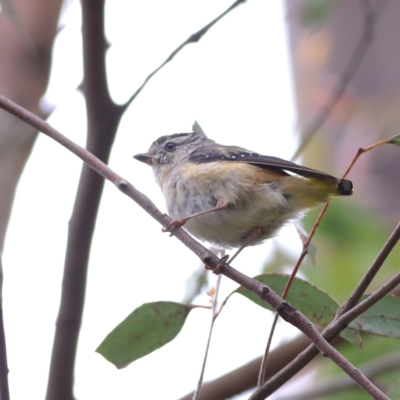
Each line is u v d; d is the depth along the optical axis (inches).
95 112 333.1
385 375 413.1
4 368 259.4
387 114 532.7
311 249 315.0
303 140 429.1
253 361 405.7
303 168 325.7
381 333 276.8
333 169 532.7
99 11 320.8
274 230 348.8
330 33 586.6
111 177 270.7
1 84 438.0
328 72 575.8
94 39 323.3
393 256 478.0
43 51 443.5
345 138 534.6
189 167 350.9
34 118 277.1
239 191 334.6
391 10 567.8
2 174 431.5
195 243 264.8
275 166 344.2
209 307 288.4
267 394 247.1
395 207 508.1
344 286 472.1
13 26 447.5
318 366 478.9
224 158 350.3
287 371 246.7
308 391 411.5
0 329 260.2
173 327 294.4
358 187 518.9
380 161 522.9
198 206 344.5
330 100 430.9
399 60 558.9
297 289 294.8
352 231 484.1
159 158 414.6
